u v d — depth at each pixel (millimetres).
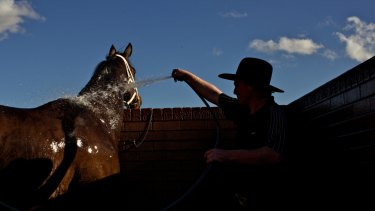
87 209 3924
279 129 2744
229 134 5902
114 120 4605
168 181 5887
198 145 5918
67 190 3797
